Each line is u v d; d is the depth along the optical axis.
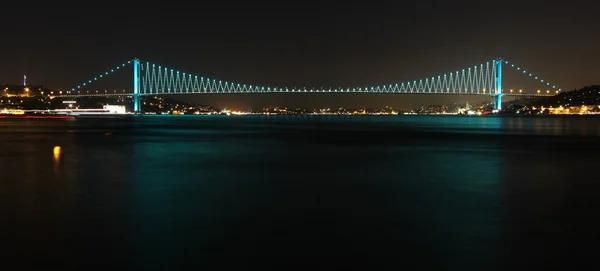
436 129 73.69
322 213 12.53
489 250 9.55
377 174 20.08
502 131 65.69
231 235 10.48
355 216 12.21
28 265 8.74
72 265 8.74
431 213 12.58
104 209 12.96
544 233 10.70
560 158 27.50
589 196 15.00
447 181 18.14
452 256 9.21
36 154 28.69
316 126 87.44
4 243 9.91
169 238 10.24
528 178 19.06
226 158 26.81
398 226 11.24
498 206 13.47
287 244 9.87
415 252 9.41
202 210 12.85
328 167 22.61
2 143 38.06
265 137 49.19
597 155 29.45
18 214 12.36
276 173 20.31
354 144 39.03
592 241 10.11
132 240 10.11
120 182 17.66
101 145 36.38
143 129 67.56
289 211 12.74
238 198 14.53
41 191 15.65
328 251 9.46
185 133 56.75
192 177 18.97
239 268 8.59
